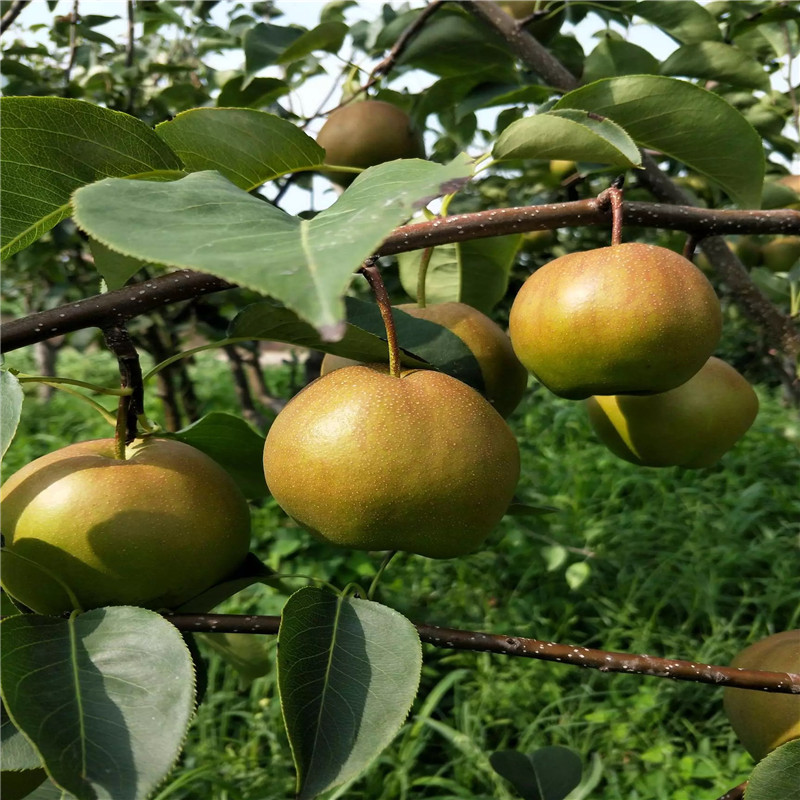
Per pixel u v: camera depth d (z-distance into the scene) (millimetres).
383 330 304
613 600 946
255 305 260
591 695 805
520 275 922
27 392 1993
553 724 777
